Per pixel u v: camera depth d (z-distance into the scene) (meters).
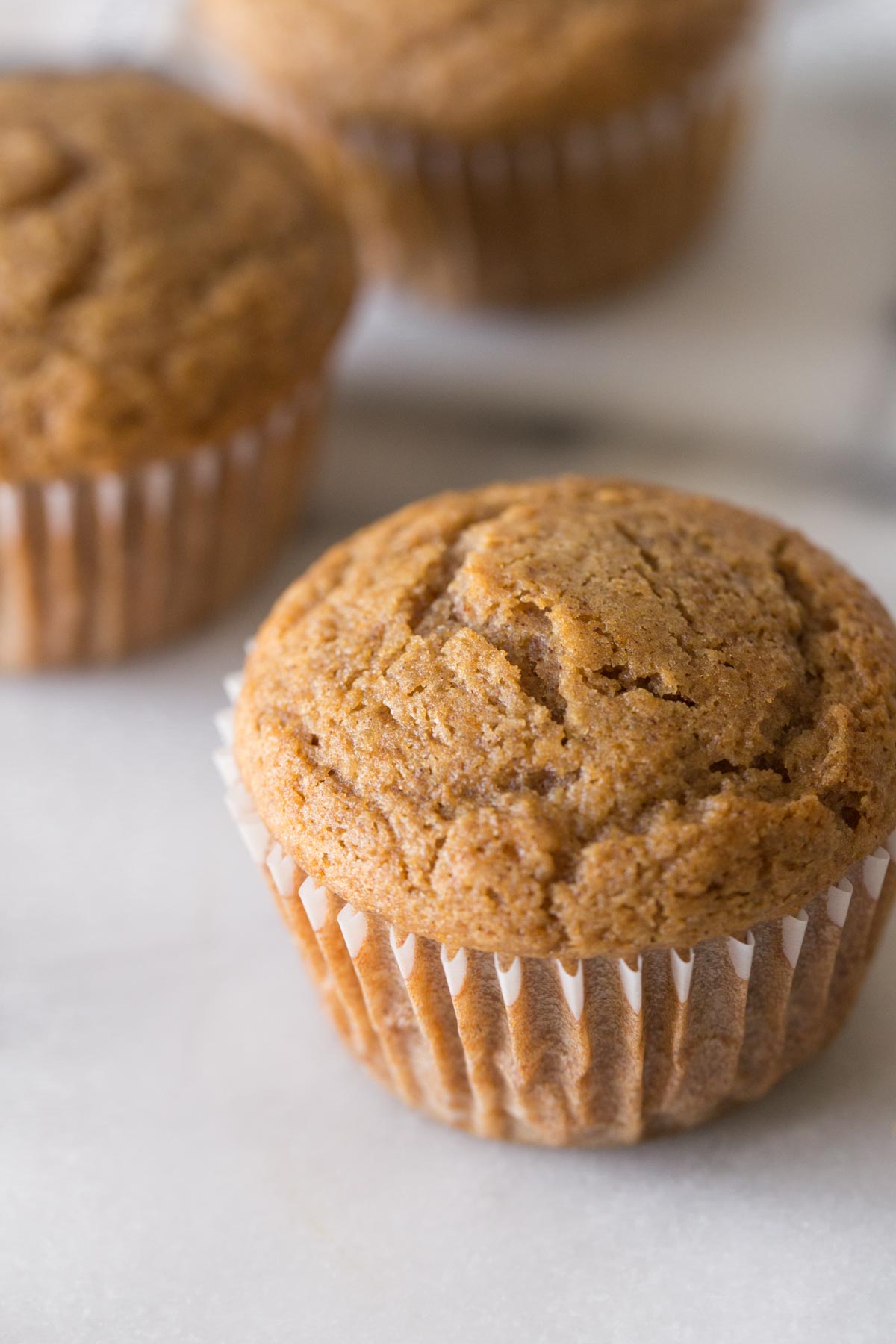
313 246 0.47
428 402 0.51
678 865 0.37
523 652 0.39
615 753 0.38
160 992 0.43
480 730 0.38
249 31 0.50
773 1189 0.40
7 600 0.46
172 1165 0.41
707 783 0.38
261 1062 0.42
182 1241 0.40
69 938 0.43
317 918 0.39
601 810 0.38
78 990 0.43
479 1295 0.39
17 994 0.43
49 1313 0.39
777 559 0.40
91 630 0.47
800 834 0.38
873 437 0.50
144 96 0.48
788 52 0.58
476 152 0.50
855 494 0.49
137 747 0.46
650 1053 0.39
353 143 0.50
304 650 0.40
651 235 0.52
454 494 0.42
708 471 0.49
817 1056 0.41
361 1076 0.41
